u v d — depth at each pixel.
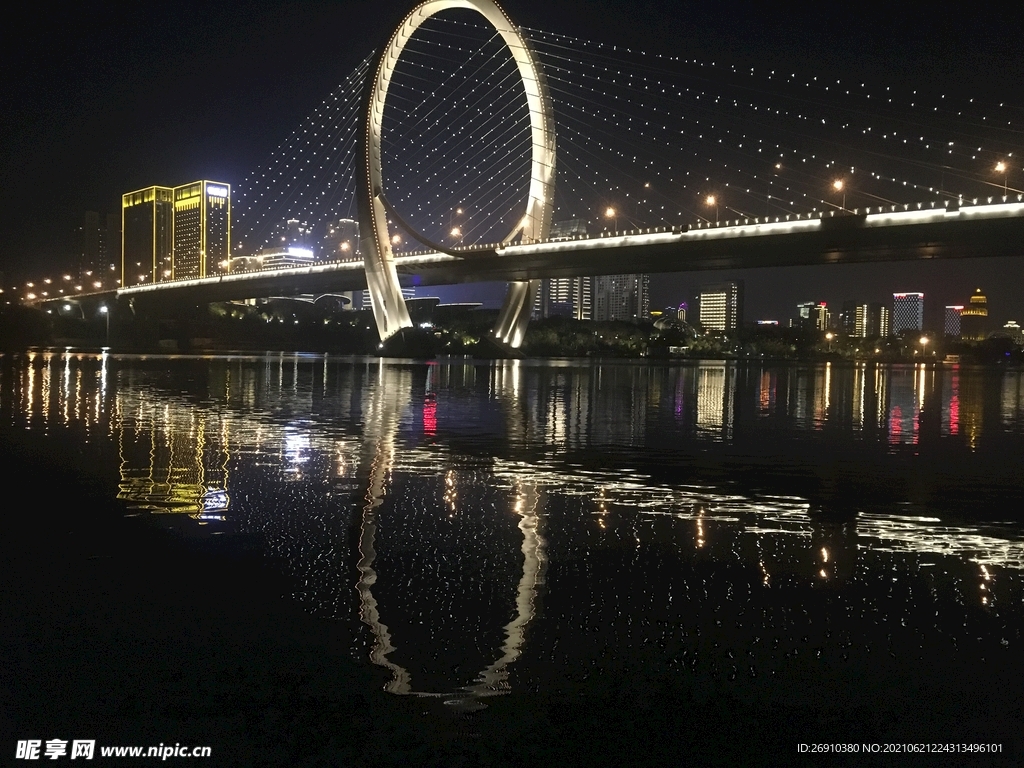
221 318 156.25
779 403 39.47
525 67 103.69
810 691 6.52
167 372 58.22
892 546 10.53
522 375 67.69
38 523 11.23
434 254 104.75
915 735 5.93
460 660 6.93
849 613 8.02
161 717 6.04
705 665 6.91
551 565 9.52
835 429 26.53
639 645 7.25
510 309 120.25
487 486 14.62
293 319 164.88
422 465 17.05
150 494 13.38
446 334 134.75
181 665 6.79
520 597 8.39
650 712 6.18
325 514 12.00
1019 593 8.63
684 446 21.19
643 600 8.34
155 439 20.62
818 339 194.25
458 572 9.19
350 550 10.02
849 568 9.51
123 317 142.25
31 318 126.25
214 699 6.30
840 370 114.06
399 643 7.22
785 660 7.00
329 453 18.58
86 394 35.59
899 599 8.44
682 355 164.12
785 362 168.25
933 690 6.53
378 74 101.81
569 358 137.62
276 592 8.42
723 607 8.16
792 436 24.20
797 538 10.93
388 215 106.31
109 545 10.10
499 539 10.68
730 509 12.82
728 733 5.96
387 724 5.97
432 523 11.53
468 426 25.34
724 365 130.12
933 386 64.12
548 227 104.62
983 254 67.81
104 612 7.84
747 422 28.73
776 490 14.62
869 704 6.32
